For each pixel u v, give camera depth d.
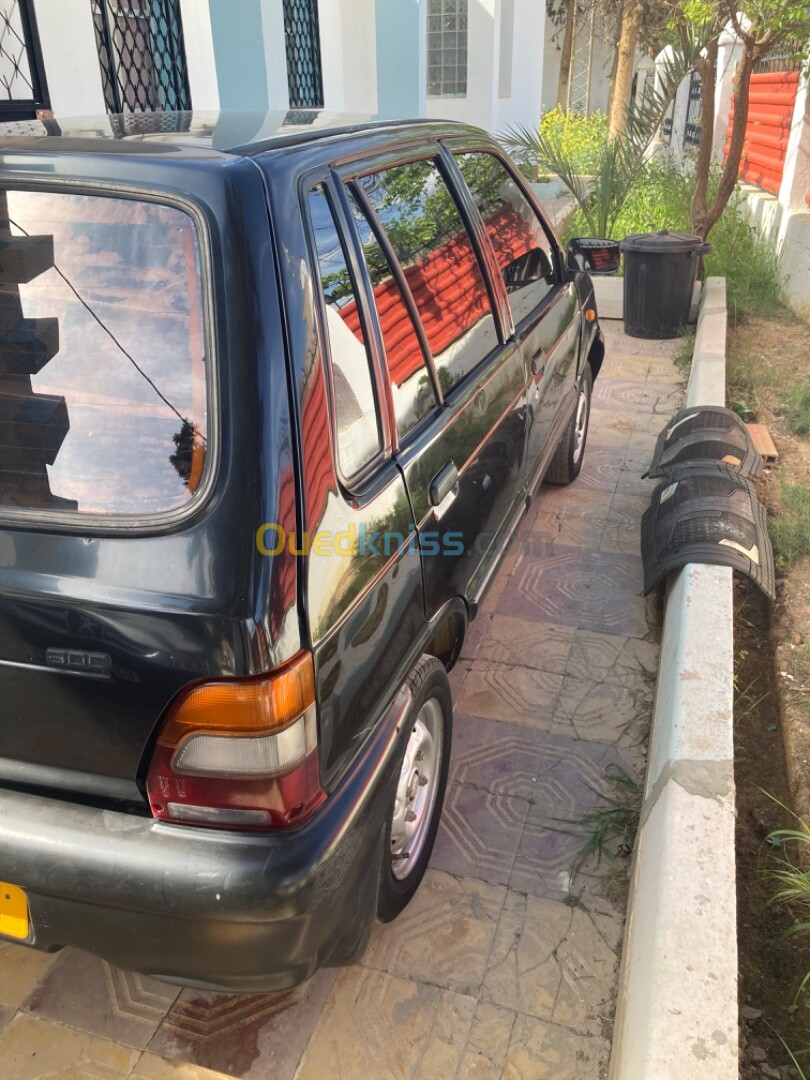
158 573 1.60
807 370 6.75
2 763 1.79
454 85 14.62
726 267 8.93
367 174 2.30
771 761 3.18
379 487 2.03
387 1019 2.19
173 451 1.65
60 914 1.72
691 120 14.31
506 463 3.13
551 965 2.34
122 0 5.64
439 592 2.44
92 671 1.63
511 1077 2.06
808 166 8.70
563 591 4.09
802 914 2.55
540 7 16.52
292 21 7.92
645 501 4.93
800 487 4.77
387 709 2.06
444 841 2.74
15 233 1.75
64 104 5.05
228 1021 2.18
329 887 1.71
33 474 1.71
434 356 2.53
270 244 1.72
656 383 6.77
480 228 3.14
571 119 19.11
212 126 2.23
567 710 3.32
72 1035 2.14
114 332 1.70
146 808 1.70
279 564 1.60
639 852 2.43
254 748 1.60
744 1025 2.25
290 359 1.70
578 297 4.55
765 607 4.02
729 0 7.23
